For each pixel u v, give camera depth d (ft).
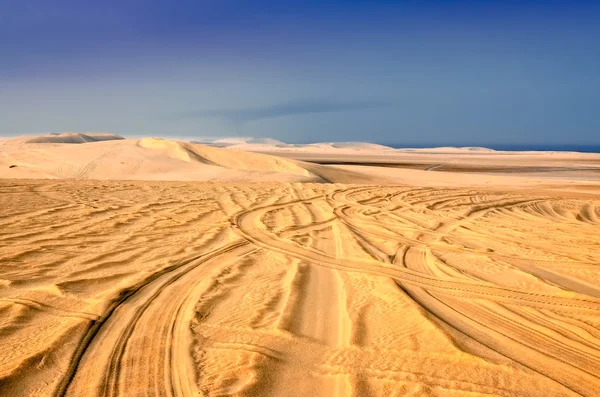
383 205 43.32
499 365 11.43
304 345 12.41
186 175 95.86
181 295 16.30
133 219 31.37
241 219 33.12
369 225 32.68
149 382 10.47
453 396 9.98
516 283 18.89
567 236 30.60
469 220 36.63
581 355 12.24
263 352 11.94
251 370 10.99
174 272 19.13
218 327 13.56
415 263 22.00
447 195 53.57
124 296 16.03
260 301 15.81
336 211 38.65
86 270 18.84
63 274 18.12
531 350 12.46
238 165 119.55
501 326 14.17
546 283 18.83
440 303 16.24
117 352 11.93
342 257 22.76
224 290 16.99
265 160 120.57
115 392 10.05
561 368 11.46
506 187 86.33
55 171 97.14
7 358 11.34
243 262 21.25
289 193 50.19
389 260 22.49
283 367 11.19
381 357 11.76
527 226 34.42
